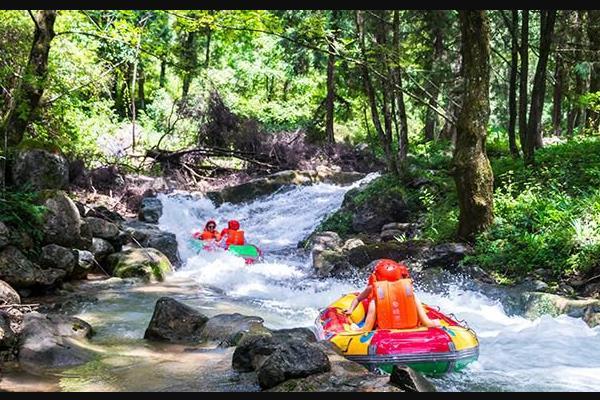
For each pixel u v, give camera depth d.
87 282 10.72
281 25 13.86
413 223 14.03
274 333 7.02
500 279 10.36
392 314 6.55
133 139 21.22
